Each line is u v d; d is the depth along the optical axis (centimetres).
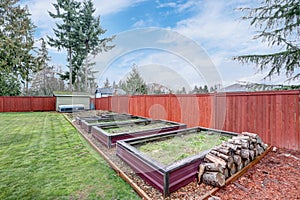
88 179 256
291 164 298
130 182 242
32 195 214
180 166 228
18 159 335
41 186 235
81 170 287
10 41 1347
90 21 1642
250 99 436
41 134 561
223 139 432
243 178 256
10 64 1385
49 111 1455
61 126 709
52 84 2367
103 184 242
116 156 355
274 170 279
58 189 228
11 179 254
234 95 470
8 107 1350
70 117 986
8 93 1571
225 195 214
